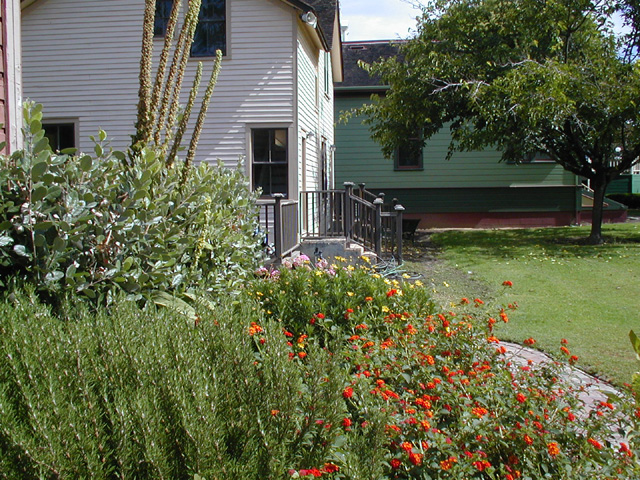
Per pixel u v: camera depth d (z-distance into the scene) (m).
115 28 12.32
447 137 20.86
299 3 11.91
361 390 3.35
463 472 3.01
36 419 2.15
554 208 20.89
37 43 12.42
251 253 6.88
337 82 21.17
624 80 14.23
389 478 3.01
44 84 12.44
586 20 15.16
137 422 2.32
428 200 21.06
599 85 13.94
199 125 5.68
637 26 14.96
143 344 2.80
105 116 12.38
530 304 8.73
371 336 4.93
